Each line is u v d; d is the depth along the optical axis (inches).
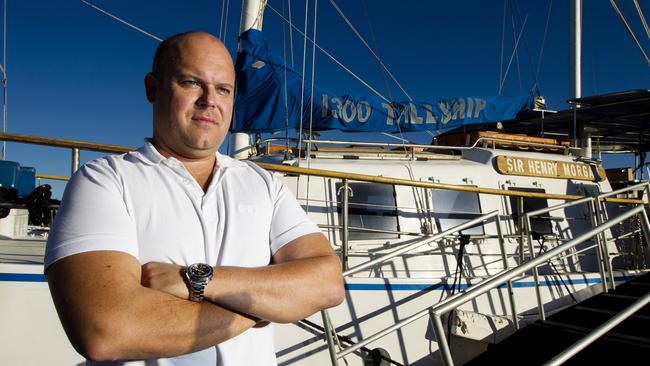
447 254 230.2
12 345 139.8
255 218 69.5
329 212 217.0
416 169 242.8
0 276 140.0
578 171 293.9
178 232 62.8
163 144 70.8
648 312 184.7
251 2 255.9
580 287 248.1
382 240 220.7
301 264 68.3
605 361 155.6
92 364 60.6
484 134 276.1
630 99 295.6
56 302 54.1
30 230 282.5
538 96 309.9
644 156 452.4
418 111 257.1
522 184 267.9
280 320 63.6
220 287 59.6
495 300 220.7
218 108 69.8
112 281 54.4
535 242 258.4
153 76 72.4
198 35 71.2
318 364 177.0
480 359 169.6
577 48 402.0
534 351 167.6
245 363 64.6
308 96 227.9
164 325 54.7
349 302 186.1
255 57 225.0
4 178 173.6
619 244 299.6
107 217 58.6
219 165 71.9
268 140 262.5
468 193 248.7
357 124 241.9
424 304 200.2
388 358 189.6
